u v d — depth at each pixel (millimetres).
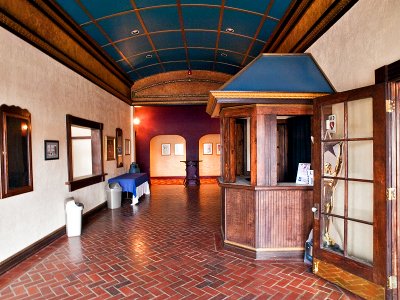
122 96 9523
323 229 3508
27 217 4270
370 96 2842
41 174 4688
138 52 8227
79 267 3818
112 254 4289
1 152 3711
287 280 3406
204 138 14719
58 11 5121
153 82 10914
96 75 7230
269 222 4105
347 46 3596
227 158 4629
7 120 3857
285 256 4090
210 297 3012
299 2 4816
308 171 4223
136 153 12727
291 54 4383
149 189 10602
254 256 4086
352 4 3455
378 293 2795
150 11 5855
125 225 5949
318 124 3559
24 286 3299
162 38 7457
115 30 6551
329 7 3898
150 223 6102
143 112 12750
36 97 4598
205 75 10984
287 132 5637
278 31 6086
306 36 4676
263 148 4074
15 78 4066
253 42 7332
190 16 6141
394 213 2711
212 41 7684
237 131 6000
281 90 3953
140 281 3393
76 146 8062
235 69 10180
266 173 4090
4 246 3746
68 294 3102
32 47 4508
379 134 2756
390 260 2719
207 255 4223
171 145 14852
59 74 5387
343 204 3494
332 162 3555
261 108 4039
